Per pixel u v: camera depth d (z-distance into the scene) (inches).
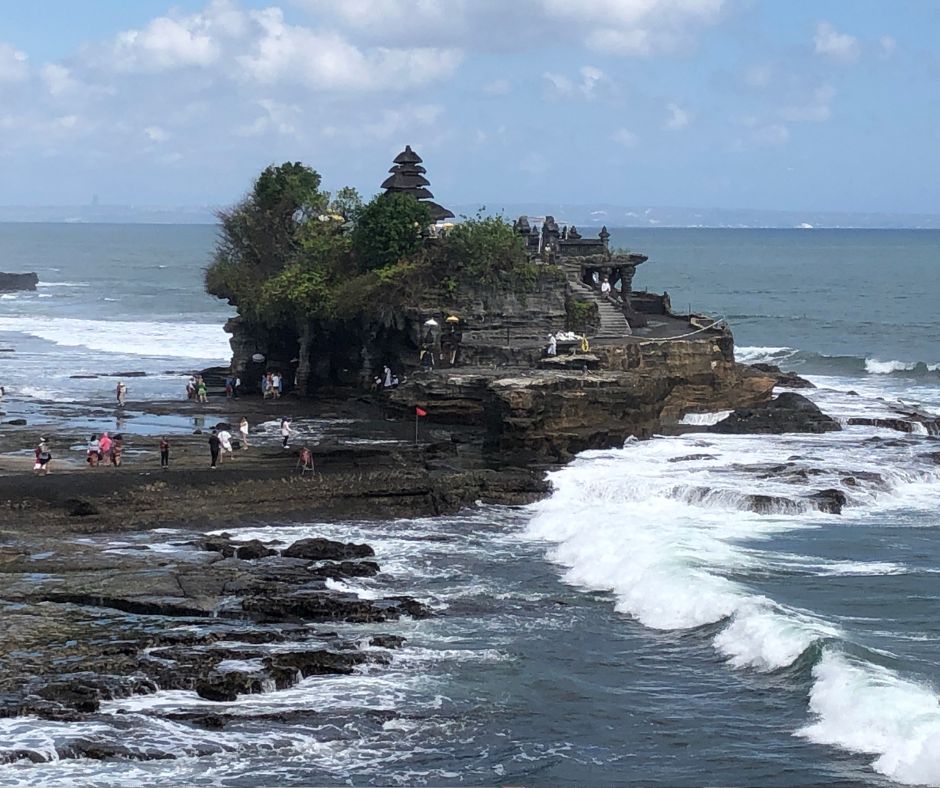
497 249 3491.6
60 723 1480.1
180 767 1401.3
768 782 1366.9
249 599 1875.0
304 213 4146.2
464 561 2156.7
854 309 7263.8
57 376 4183.1
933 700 1483.8
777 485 2554.1
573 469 2684.5
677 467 2714.1
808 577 2030.0
